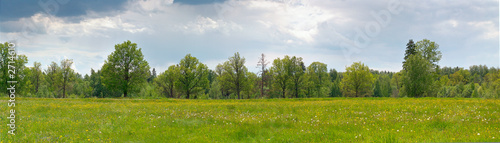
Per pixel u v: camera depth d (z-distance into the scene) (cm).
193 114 2112
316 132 1357
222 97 9944
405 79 6153
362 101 3069
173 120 1756
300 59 7600
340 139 1203
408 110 2136
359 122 1603
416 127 1415
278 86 7600
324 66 9294
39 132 1440
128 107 2698
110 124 1639
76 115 2089
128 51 5703
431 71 6347
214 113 2256
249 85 7331
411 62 6056
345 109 2275
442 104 2384
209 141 1259
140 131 1462
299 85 7631
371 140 1142
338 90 9975
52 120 1789
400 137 1171
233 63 6956
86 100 3909
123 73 5675
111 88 5688
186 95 7400
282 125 1595
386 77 12481
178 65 7225
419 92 5950
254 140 1270
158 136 1362
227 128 1509
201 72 7125
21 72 5750
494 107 2066
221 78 7100
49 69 7938
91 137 1334
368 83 7456
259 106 2659
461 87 10494
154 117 1961
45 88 8781
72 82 8594
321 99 4038
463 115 1720
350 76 7419
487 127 1353
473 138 1116
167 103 3419
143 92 8500
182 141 1266
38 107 2484
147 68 5862
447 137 1154
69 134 1387
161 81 7775
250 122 1694
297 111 2273
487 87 9106
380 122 1582
